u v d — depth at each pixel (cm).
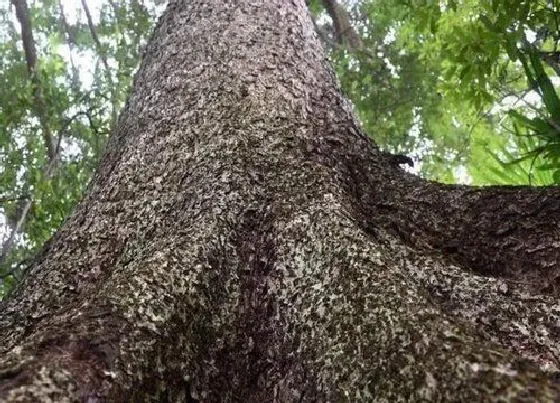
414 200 186
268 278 147
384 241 162
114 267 165
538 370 98
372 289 124
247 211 166
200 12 279
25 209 531
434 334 108
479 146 386
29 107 623
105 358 109
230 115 208
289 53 253
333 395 112
